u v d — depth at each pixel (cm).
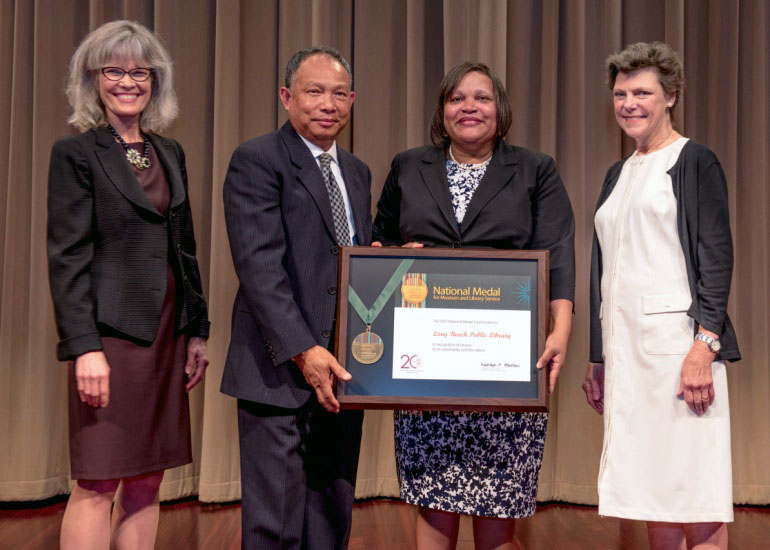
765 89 317
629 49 194
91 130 178
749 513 301
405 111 320
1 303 310
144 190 176
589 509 304
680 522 179
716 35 313
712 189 179
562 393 313
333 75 177
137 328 171
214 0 315
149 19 315
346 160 192
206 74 314
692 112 318
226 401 303
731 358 178
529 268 173
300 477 178
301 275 175
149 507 187
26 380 303
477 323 171
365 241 189
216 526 271
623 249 191
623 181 199
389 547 251
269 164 174
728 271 176
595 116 319
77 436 169
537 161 194
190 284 188
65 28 310
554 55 312
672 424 180
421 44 311
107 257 172
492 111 188
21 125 306
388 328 171
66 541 171
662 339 181
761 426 310
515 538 264
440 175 193
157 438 176
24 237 305
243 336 178
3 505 294
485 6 304
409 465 187
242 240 170
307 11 312
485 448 182
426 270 172
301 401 174
